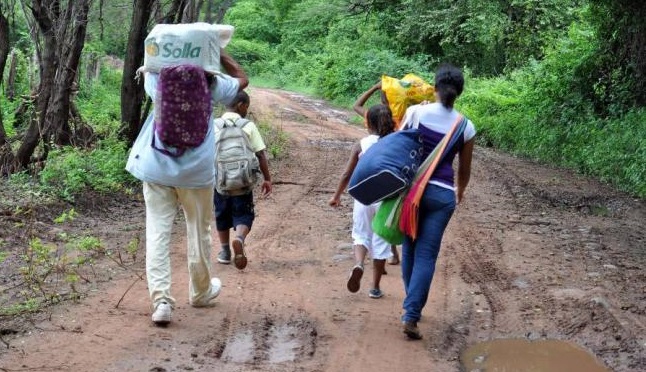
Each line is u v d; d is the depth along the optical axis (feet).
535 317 19.24
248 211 22.49
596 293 21.12
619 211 37.32
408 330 17.12
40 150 35.12
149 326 17.48
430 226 16.85
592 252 26.68
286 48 195.21
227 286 21.26
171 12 41.50
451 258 25.32
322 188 39.96
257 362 15.76
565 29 88.17
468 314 19.48
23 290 19.69
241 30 211.41
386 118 19.48
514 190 42.24
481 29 97.40
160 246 17.54
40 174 32.94
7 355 15.33
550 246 27.50
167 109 16.60
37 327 17.03
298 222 30.66
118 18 54.13
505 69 95.96
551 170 53.57
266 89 160.04
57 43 36.86
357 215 19.98
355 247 20.06
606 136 54.49
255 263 24.00
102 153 36.04
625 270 24.14
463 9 97.86
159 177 17.22
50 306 18.53
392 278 22.79
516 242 28.02
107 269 22.15
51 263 21.48
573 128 60.23
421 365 15.97
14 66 54.34
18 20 55.26
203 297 19.02
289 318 18.74
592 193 42.65
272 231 28.81
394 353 16.60
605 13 61.36
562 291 21.40
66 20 36.70
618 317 19.07
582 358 16.61
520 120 70.64
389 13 131.44
